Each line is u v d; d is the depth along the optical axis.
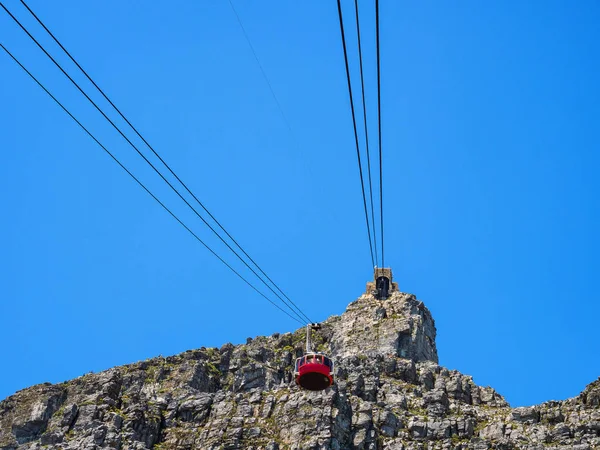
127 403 168.38
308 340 103.62
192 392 173.38
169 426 162.12
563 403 158.88
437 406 159.62
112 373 177.75
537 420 155.50
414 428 152.50
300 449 145.62
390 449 148.00
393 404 159.88
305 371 99.94
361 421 152.12
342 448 147.50
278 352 190.25
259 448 148.12
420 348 189.25
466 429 152.62
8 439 162.75
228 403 163.38
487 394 168.00
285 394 160.62
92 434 155.50
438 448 148.25
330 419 149.88
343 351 188.75
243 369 177.62
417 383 171.12
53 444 155.38
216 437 153.50
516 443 149.38
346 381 164.62
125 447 153.25
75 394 172.12
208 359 188.88
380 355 177.88
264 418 156.25
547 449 145.50
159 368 181.88
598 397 156.25
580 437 148.75
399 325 192.00
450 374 173.12
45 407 167.62
